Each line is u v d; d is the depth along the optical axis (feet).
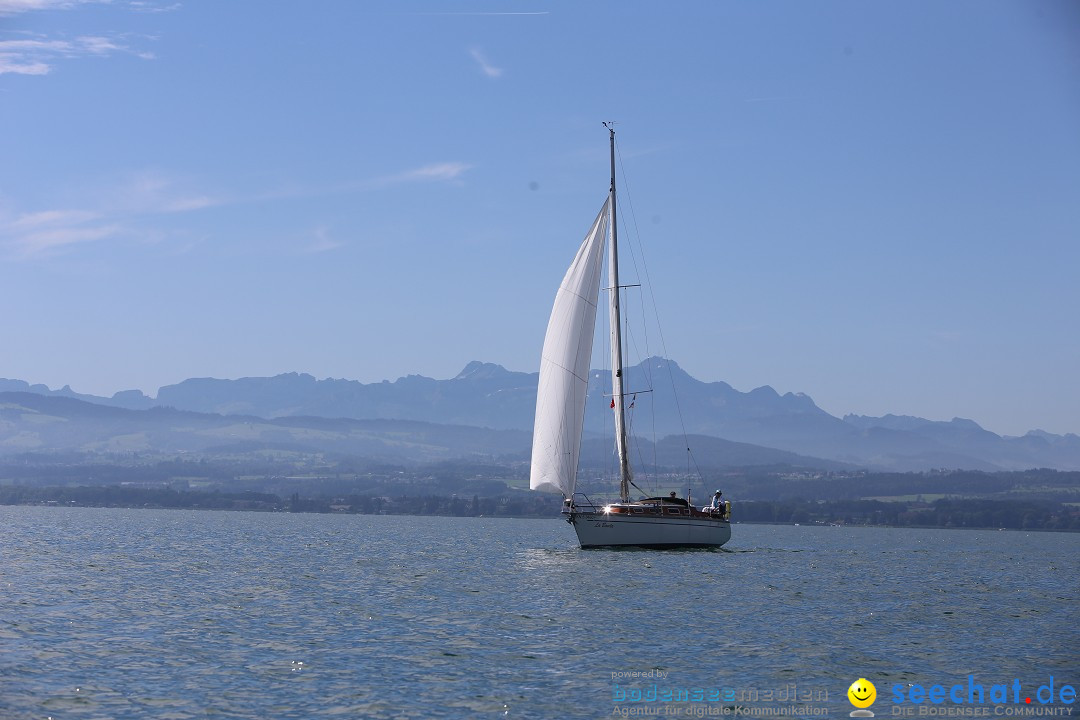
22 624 137.59
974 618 159.84
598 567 220.43
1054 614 166.81
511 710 99.14
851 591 196.34
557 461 233.14
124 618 144.97
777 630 142.82
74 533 400.47
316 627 139.85
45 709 96.94
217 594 174.60
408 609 157.69
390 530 546.26
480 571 223.30
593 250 234.38
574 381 233.14
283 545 340.18
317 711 98.07
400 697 102.94
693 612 157.28
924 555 362.74
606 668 116.47
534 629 139.85
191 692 103.55
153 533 418.10
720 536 250.16
